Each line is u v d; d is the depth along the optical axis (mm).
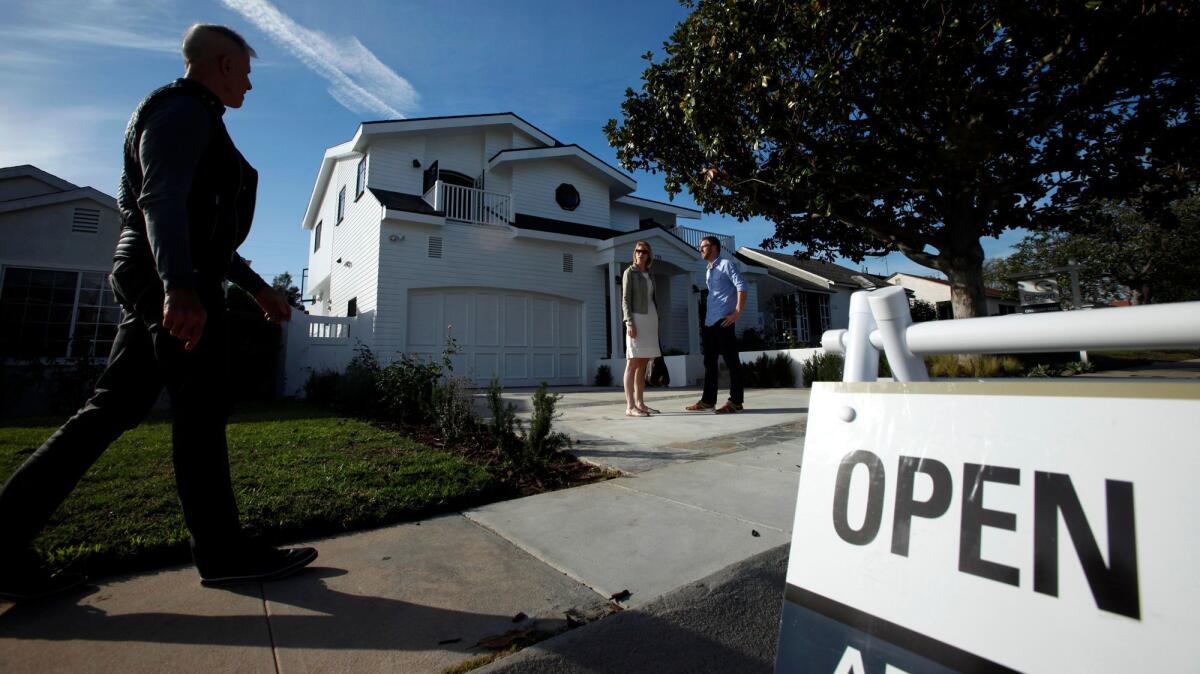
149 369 1565
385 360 9891
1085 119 6988
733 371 5180
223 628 1354
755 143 6902
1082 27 5719
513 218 12695
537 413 3260
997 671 513
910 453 650
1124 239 21953
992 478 572
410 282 10359
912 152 7125
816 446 761
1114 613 459
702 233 17031
